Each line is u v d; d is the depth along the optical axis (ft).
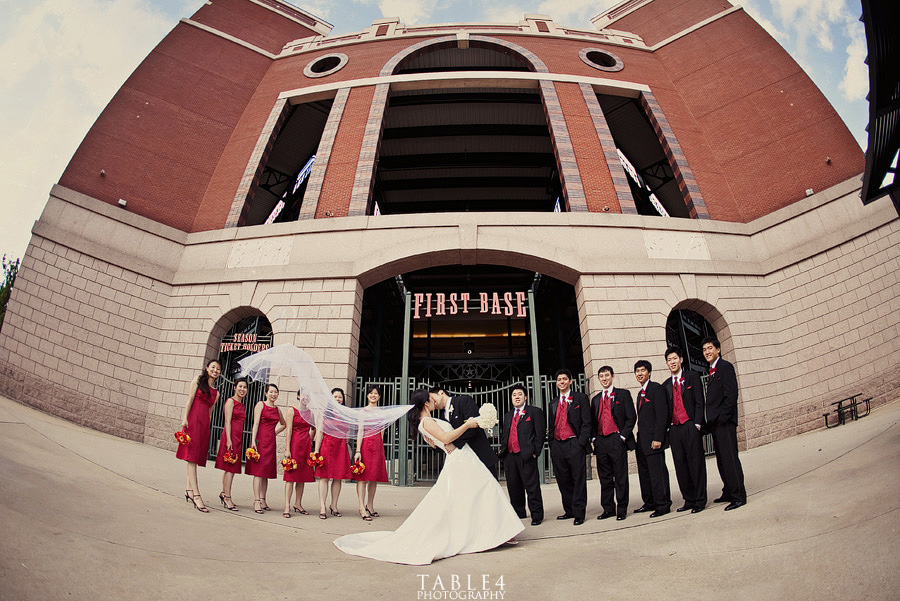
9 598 9.71
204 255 52.08
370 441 24.84
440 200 91.91
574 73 67.00
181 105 61.93
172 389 46.44
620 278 48.34
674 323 62.85
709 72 66.80
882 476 18.08
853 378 44.42
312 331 46.57
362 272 48.19
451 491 17.10
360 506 24.13
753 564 12.85
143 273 49.62
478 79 64.54
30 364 44.09
